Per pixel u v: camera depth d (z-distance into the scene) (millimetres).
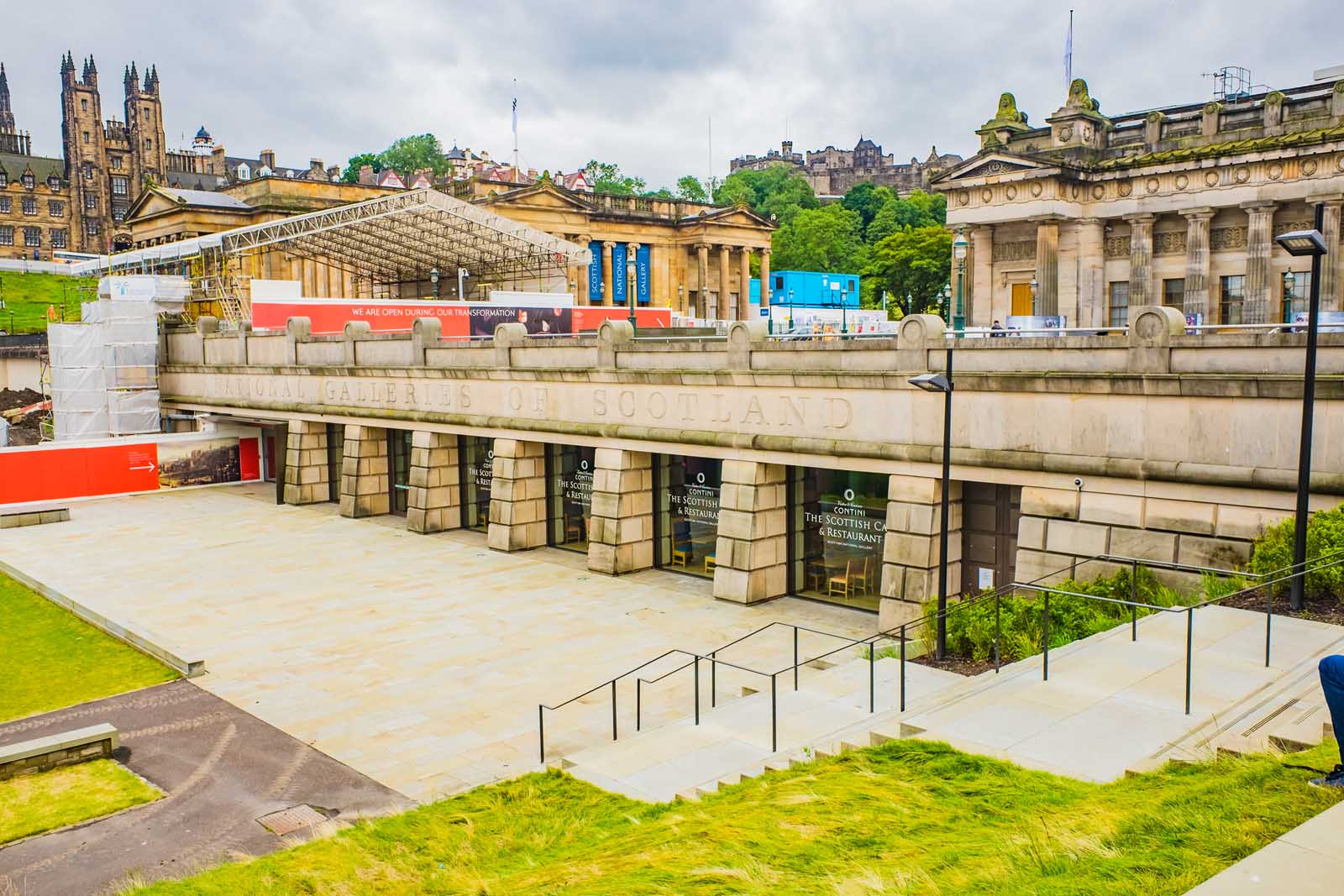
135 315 61906
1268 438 20656
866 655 21906
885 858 10586
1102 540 23156
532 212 103062
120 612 31828
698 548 34906
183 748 21562
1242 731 12812
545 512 40562
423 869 14625
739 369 30625
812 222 164125
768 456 30359
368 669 26109
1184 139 55594
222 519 48031
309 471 52125
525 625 29500
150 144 182000
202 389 60906
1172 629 17562
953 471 25828
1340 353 19609
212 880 15164
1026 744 13555
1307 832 8297
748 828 12211
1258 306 52625
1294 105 52250
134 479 55750
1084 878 8758
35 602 34031
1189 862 8672
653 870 11375
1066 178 57438
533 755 20500
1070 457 23547
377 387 46719
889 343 27141
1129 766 12461
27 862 16828
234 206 90188
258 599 33156
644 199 115188
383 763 20469
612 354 35219
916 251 116875
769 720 18500
